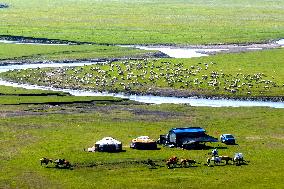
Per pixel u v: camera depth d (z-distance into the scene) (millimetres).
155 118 168750
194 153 135625
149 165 127000
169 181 117500
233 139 144250
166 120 166750
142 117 169500
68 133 151000
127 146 140125
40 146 139000
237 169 125062
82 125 159625
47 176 119500
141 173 122062
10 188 113188
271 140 148000
